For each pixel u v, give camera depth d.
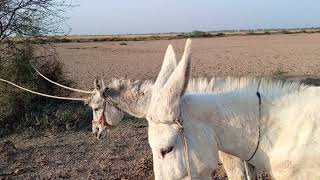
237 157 1.40
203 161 1.25
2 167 2.71
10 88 3.69
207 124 1.29
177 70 1.20
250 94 1.34
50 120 3.53
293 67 7.80
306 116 1.28
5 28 4.04
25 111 3.70
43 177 2.55
